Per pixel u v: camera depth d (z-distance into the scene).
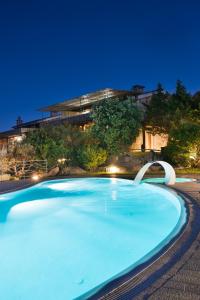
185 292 3.03
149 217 8.81
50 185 14.66
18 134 35.56
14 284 4.73
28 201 12.04
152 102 26.41
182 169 18.41
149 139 27.62
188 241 4.58
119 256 5.82
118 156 22.88
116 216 9.20
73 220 8.87
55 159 19.73
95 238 7.05
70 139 21.34
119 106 24.09
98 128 23.91
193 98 26.41
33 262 5.67
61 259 5.78
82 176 17.31
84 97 31.11
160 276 3.41
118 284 3.30
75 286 4.59
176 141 18.80
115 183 15.18
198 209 7.06
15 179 16.94
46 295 4.33
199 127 17.80
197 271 3.51
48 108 35.38
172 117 23.03
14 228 8.13
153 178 15.35
